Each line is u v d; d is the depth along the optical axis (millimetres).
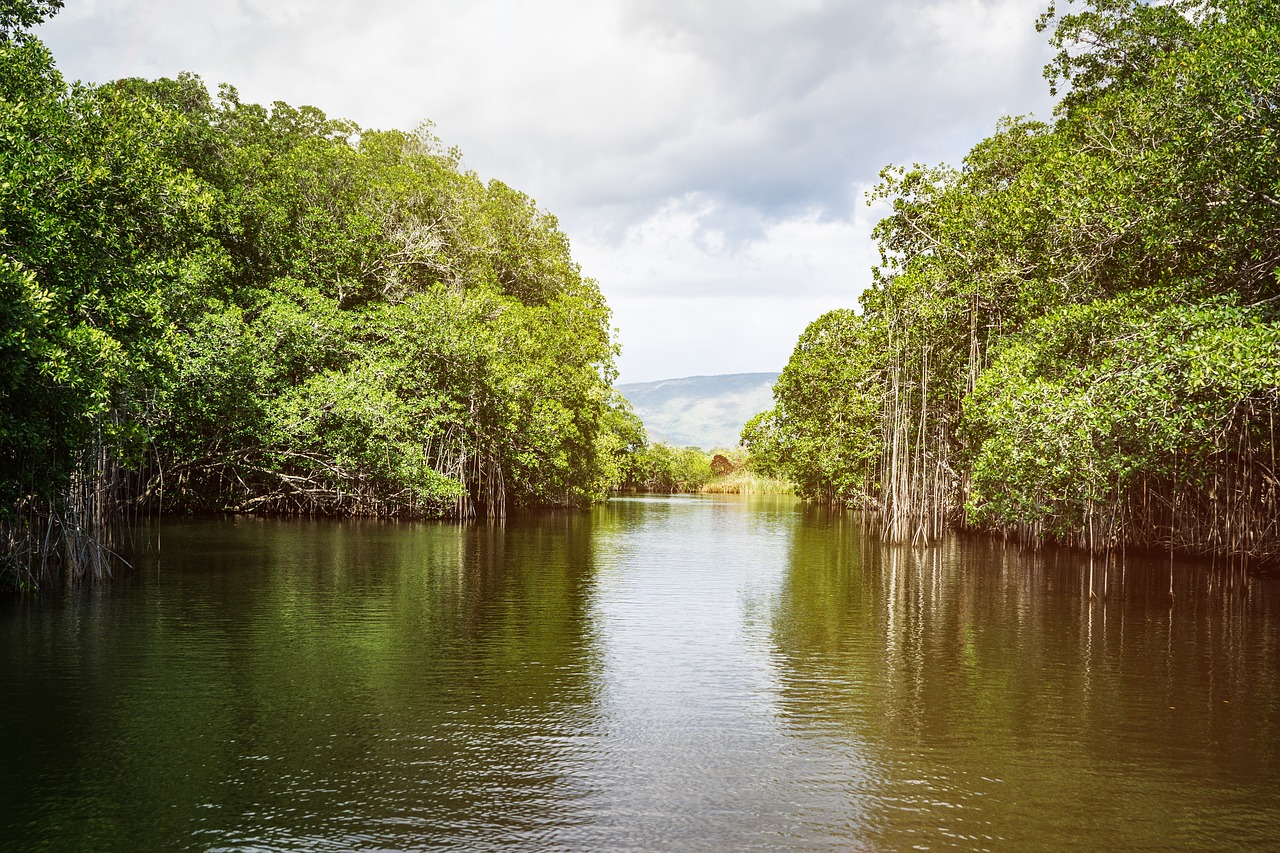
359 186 41969
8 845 6250
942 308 29812
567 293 56969
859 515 51594
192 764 7867
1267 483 20172
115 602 15500
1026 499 22266
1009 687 10883
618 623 14766
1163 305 20719
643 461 98250
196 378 28594
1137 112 23672
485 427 40281
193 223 21859
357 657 11953
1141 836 6652
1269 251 18672
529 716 9477
